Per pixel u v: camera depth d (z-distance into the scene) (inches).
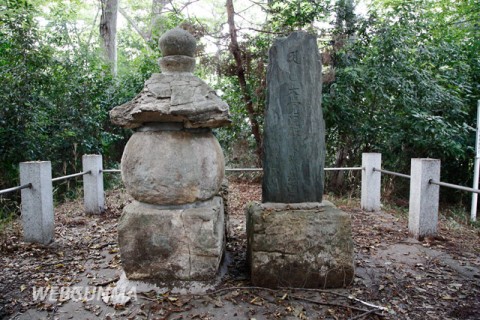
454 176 302.4
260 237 112.0
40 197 156.1
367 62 276.8
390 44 264.4
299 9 263.7
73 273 126.8
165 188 105.6
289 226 112.8
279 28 268.5
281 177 122.1
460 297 110.0
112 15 431.5
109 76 327.3
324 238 112.3
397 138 277.1
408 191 297.9
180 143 107.0
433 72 288.4
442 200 308.8
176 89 105.5
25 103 249.1
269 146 122.3
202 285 108.3
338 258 112.0
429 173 165.2
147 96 105.5
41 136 267.6
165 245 107.1
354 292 110.7
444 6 333.7
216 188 112.1
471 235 181.9
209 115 102.5
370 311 99.0
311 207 118.8
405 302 106.2
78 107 297.1
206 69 274.5
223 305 101.4
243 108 295.9
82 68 305.9
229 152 347.6
